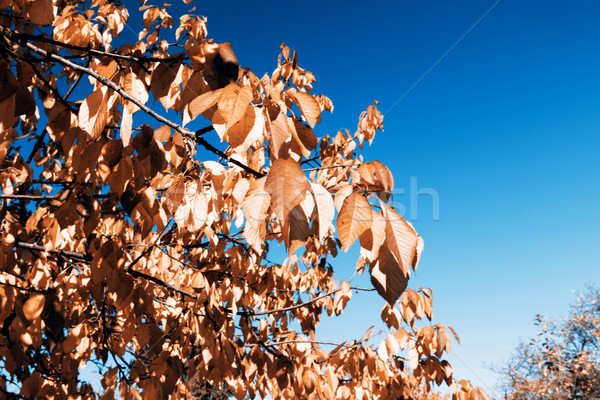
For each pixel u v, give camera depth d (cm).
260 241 90
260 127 103
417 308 267
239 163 116
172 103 158
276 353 240
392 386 256
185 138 125
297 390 229
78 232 179
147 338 190
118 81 125
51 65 262
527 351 1756
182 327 204
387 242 76
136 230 163
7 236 172
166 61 124
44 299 160
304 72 329
